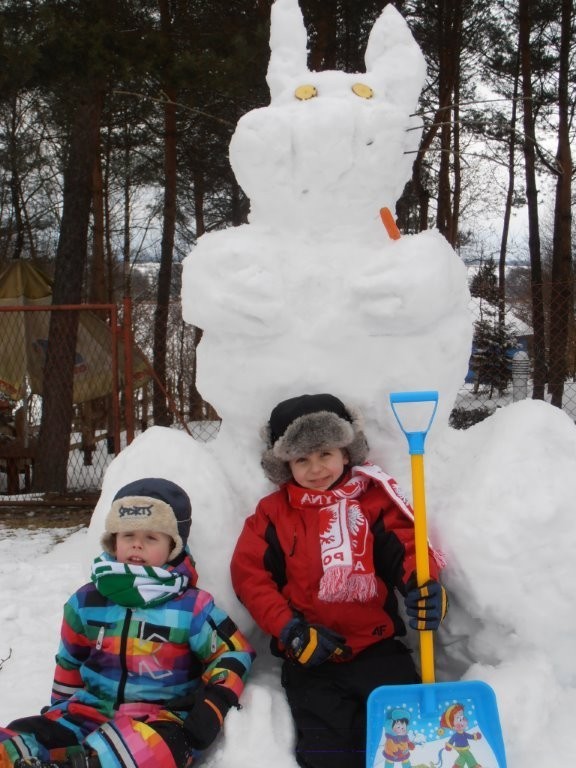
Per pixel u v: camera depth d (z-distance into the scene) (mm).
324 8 8922
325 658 1834
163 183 12711
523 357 9719
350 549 1908
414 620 1816
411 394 1831
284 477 2070
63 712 1887
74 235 6945
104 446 10406
